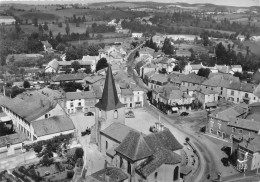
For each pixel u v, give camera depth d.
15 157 93.31
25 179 82.19
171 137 85.12
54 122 105.44
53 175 84.62
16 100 122.62
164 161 75.44
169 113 142.38
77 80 175.00
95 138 103.56
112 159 86.31
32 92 139.75
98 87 147.88
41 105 113.62
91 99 140.12
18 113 112.69
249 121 109.44
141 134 79.75
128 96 148.00
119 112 95.56
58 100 131.75
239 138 98.62
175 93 146.25
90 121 128.62
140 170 74.69
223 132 114.50
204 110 148.25
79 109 138.75
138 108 149.75
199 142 112.38
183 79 176.12
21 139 97.31
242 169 91.06
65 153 96.31
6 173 86.06
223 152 104.44
